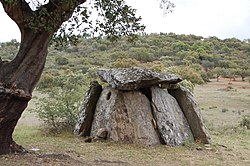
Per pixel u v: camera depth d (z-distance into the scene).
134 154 9.94
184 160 9.45
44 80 18.97
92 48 47.41
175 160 9.42
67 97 14.20
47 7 7.64
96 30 8.89
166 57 45.78
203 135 12.09
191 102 12.59
